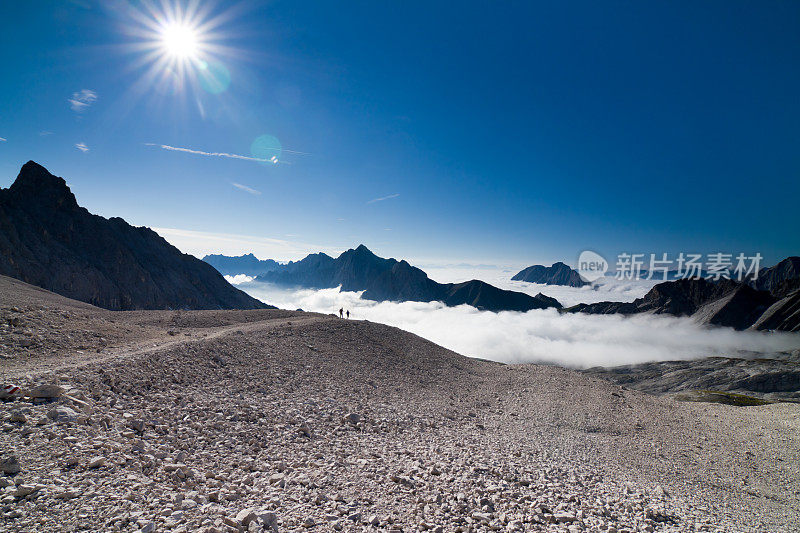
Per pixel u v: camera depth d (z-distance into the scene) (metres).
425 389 34.28
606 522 13.15
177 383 20.02
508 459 19.47
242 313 54.31
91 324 29.80
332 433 18.94
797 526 17.62
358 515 10.71
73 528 7.64
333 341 40.28
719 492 21.53
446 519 11.39
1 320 23.84
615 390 45.09
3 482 8.55
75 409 13.03
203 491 10.70
